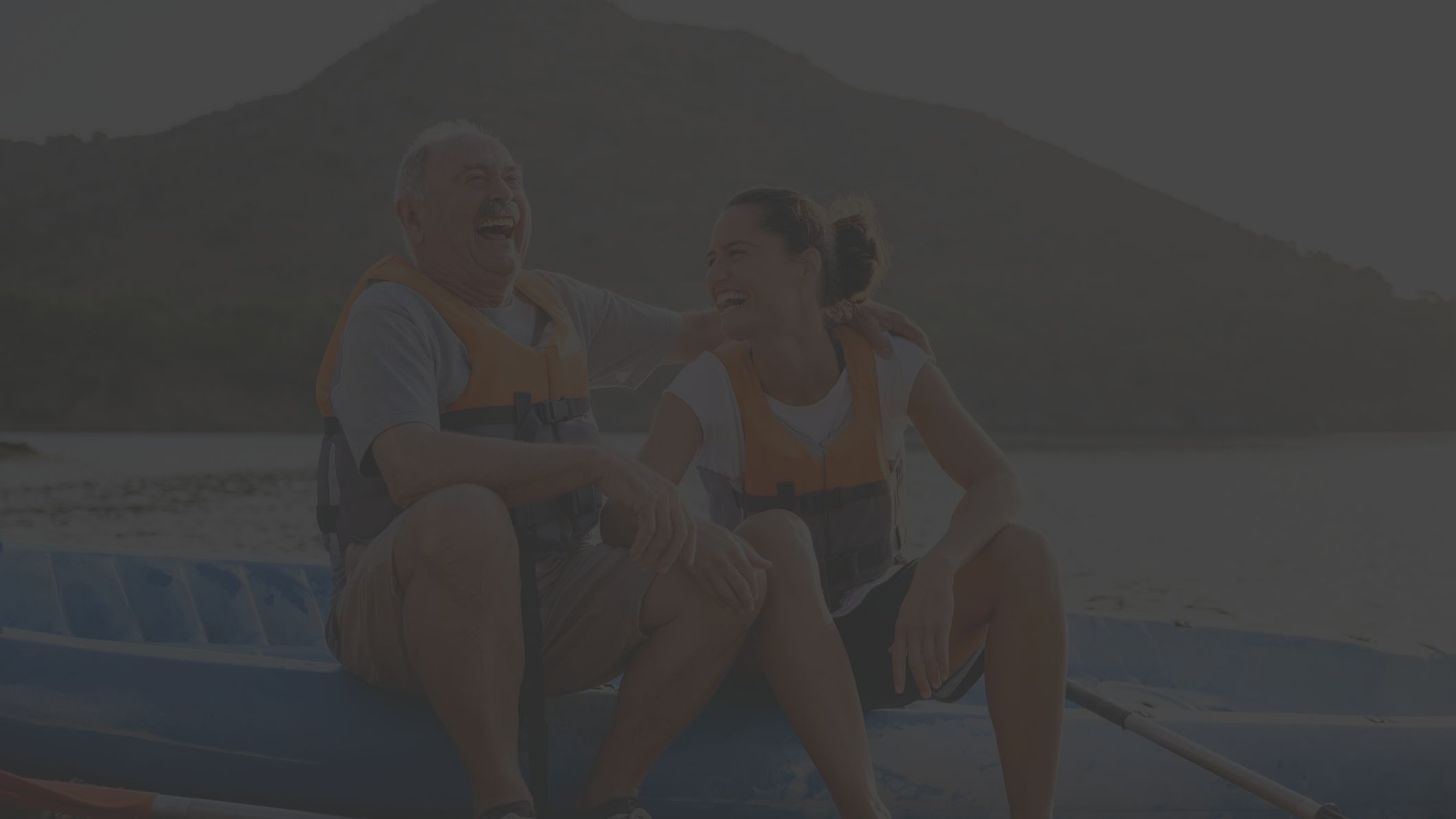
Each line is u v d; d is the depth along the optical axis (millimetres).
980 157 162750
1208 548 13023
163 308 84000
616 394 85188
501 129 156125
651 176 148375
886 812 1802
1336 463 41219
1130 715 2252
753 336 2102
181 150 154000
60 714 2027
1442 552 12609
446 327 1989
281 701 2025
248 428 74312
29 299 77688
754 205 2094
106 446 40625
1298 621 8086
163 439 50781
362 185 142000
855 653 2043
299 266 123500
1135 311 120312
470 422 1986
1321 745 2396
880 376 2127
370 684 2057
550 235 133375
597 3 191750
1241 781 2029
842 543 2070
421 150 2082
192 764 2020
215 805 1780
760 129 165750
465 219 2035
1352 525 16297
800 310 2102
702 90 174500
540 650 1884
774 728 2137
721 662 1865
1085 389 103062
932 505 17000
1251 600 9070
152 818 1776
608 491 1783
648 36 185250
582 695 2064
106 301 82375
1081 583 10055
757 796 2111
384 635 1858
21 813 1965
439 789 2014
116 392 74438
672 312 2582
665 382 87125
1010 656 1914
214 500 16938
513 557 1736
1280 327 120438
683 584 1847
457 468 1803
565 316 2199
